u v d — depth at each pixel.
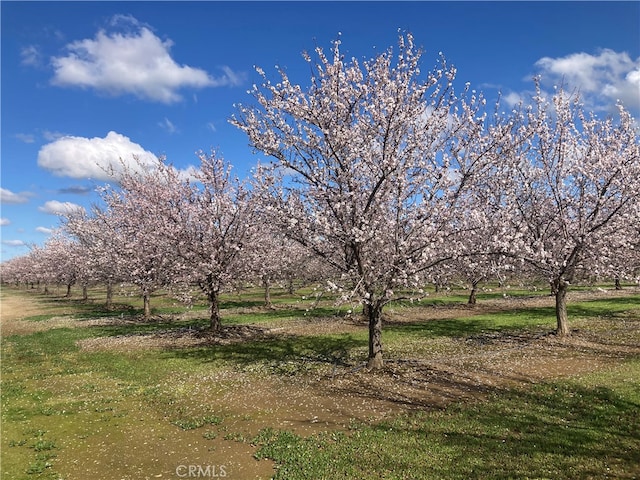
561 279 17.73
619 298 31.80
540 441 8.09
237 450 8.50
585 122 17.34
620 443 7.92
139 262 24.58
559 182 17.05
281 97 13.07
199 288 21.95
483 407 10.00
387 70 12.77
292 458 7.89
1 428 10.09
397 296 13.34
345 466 7.47
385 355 15.88
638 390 10.65
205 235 21.17
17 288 89.19
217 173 21.53
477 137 13.38
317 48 12.72
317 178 13.19
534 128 15.29
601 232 16.22
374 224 12.74
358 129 12.98
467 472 7.09
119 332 23.78
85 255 36.25
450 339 18.67
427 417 9.54
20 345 21.36
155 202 22.48
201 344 19.61
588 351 15.30
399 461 7.55
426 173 13.07
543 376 12.41
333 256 15.10
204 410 10.86
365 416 9.88
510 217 14.63
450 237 13.38
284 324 24.88
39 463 8.21
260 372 14.33
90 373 15.30
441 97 13.20
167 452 8.56
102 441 9.23
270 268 22.66
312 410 10.46
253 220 19.64
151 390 12.83
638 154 15.51
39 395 12.77
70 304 43.12
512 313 26.61
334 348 17.67
